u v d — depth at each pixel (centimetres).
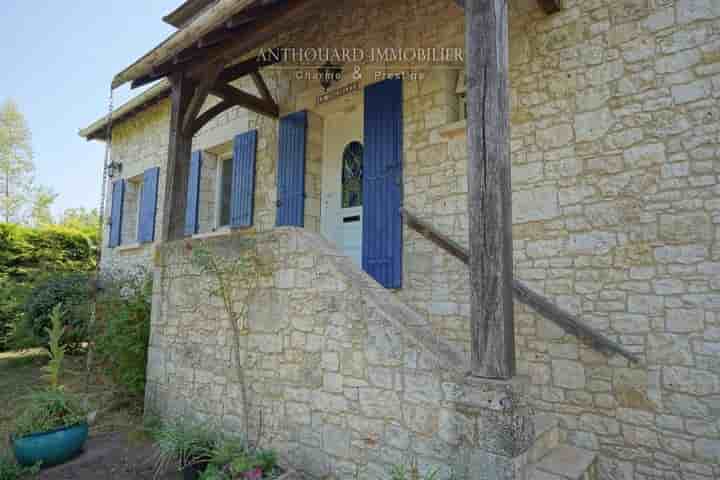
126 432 390
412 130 431
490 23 226
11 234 894
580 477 247
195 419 365
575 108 338
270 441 307
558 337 331
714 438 266
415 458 229
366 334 261
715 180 279
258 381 323
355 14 492
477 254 219
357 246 498
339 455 265
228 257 358
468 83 229
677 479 276
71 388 521
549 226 342
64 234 980
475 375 214
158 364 420
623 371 302
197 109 439
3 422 409
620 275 309
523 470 202
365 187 455
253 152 586
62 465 322
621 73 320
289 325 307
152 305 439
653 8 311
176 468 318
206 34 359
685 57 296
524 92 365
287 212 529
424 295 405
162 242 439
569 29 346
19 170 2070
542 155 350
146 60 407
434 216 407
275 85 573
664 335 289
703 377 273
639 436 292
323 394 279
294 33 546
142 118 830
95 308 516
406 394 238
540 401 334
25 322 665
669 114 299
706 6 290
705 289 277
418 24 441
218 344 360
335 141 534
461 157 396
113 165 873
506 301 212
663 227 295
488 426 203
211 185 681
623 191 313
